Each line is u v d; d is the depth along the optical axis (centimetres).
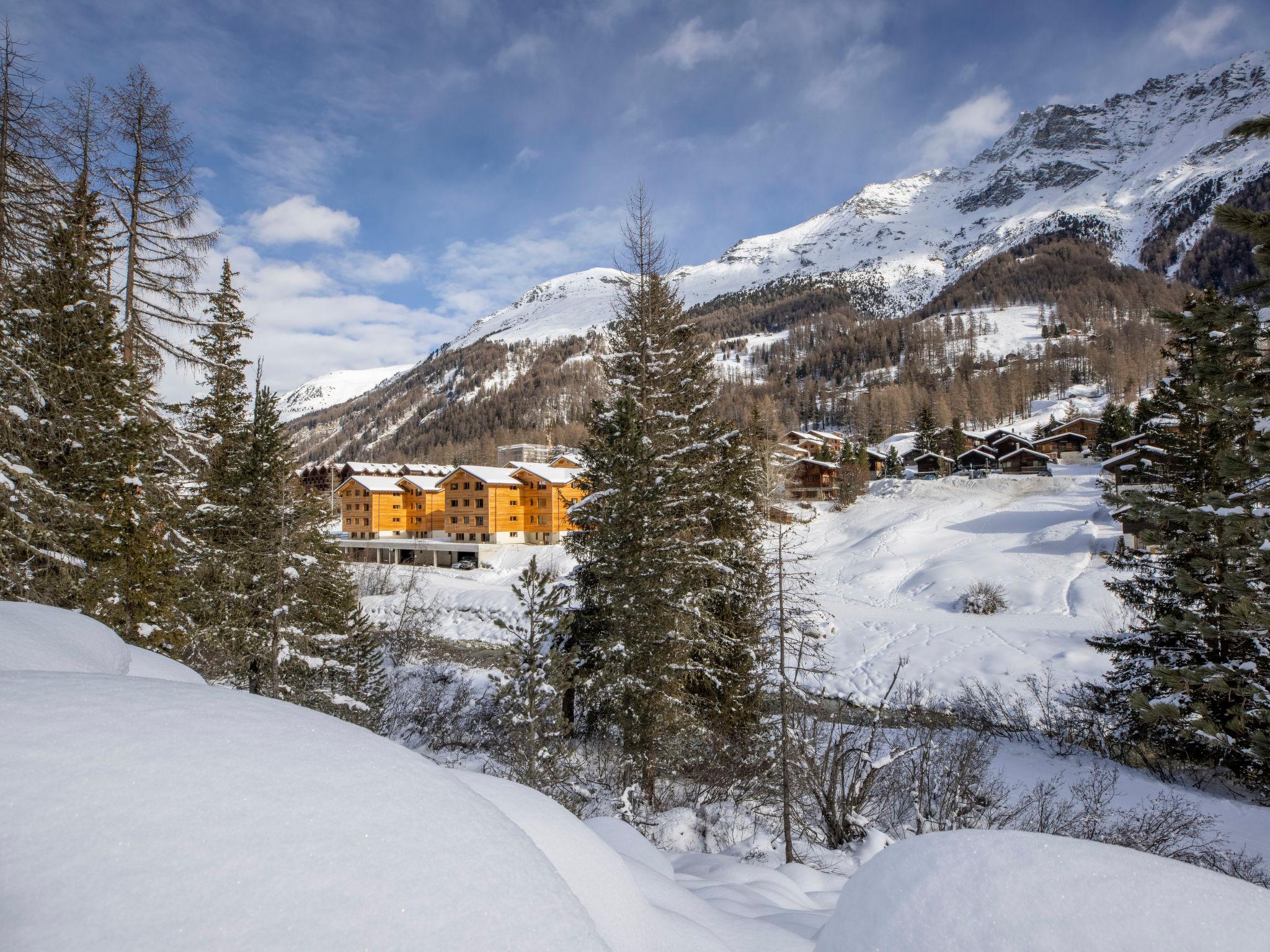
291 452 1480
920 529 4112
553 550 4484
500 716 1116
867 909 176
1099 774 1133
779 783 1038
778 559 952
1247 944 144
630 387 1606
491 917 115
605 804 1030
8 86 913
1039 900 162
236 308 1833
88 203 1166
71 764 125
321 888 109
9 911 91
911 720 1606
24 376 890
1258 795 1052
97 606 1012
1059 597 2631
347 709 1361
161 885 101
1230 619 984
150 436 1172
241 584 1340
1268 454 792
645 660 1148
